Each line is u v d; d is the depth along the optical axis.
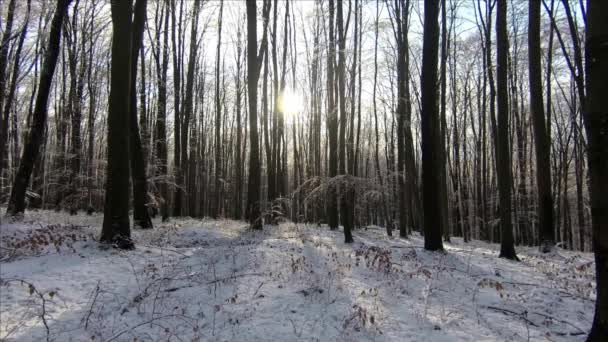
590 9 4.01
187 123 22.89
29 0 17.66
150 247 9.78
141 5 13.80
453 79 22.89
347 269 8.27
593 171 4.02
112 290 6.46
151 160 18.67
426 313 5.97
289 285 7.05
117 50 9.36
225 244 11.71
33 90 24.73
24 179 12.66
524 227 24.39
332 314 5.95
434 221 10.64
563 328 5.61
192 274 7.25
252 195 15.02
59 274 6.97
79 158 19.47
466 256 10.39
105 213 9.24
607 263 4.00
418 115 25.33
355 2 16.89
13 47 20.53
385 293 6.86
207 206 42.66
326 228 19.02
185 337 5.18
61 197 21.50
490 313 6.12
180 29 22.09
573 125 24.81
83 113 24.25
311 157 28.48
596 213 4.03
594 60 3.95
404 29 15.95
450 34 19.66
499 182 11.21
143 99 19.59
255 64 15.15
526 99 28.17
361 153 35.97
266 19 17.72
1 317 5.29
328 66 16.02
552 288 7.37
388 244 12.76
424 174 10.73
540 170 12.70
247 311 5.94
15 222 11.53
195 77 28.64
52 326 5.18
